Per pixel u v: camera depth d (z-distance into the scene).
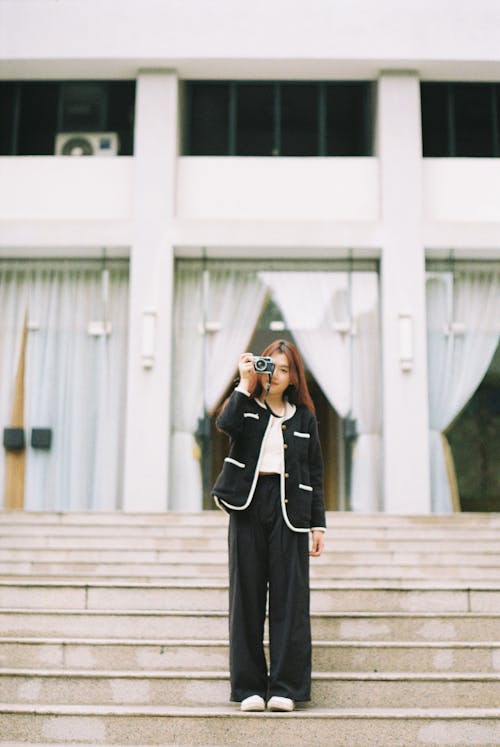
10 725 3.72
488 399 10.41
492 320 10.56
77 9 10.48
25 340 10.55
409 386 10.05
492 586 4.58
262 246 10.32
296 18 10.45
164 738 3.66
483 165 10.62
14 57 10.38
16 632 4.39
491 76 10.66
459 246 10.32
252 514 3.92
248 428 4.01
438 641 4.32
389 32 10.42
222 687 3.95
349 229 10.33
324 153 10.74
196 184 10.56
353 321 10.53
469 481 10.21
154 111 10.52
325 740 3.63
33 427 10.37
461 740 3.65
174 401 10.39
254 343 10.52
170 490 10.20
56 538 7.34
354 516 8.19
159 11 10.47
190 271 10.64
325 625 4.32
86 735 3.69
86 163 10.63
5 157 10.65
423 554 6.71
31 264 10.70
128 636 4.36
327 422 10.34
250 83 10.88
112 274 10.65
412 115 10.52
